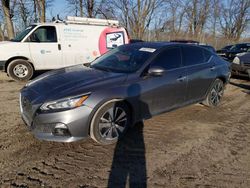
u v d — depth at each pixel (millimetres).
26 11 25250
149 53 4516
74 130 3467
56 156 3492
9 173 3072
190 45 5281
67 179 3006
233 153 3756
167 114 5309
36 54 8578
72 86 3650
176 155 3635
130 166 3322
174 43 5023
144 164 3379
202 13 40281
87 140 3973
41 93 3605
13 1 21109
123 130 4004
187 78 4867
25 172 3107
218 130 4582
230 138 4266
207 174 3199
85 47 9266
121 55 4781
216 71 5656
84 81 3814
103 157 3512
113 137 3883
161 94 4402
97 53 9484
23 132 4176
